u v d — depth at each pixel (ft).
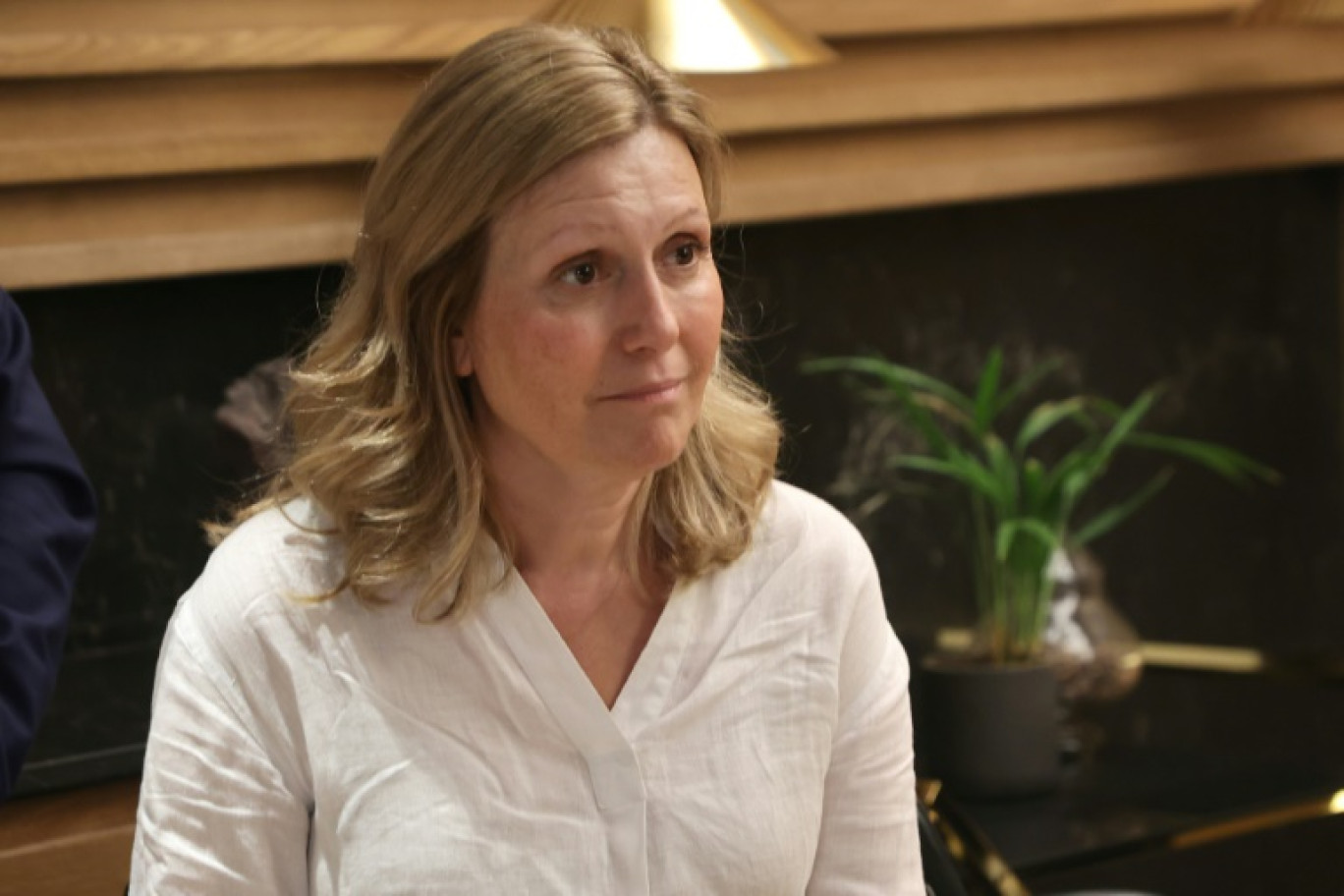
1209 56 11.74
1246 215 12.60
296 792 5.15
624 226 4.74
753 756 5.33
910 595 11.69
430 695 5.12
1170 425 12.53
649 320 4.75
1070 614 10.00
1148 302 12.37
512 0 10.01
